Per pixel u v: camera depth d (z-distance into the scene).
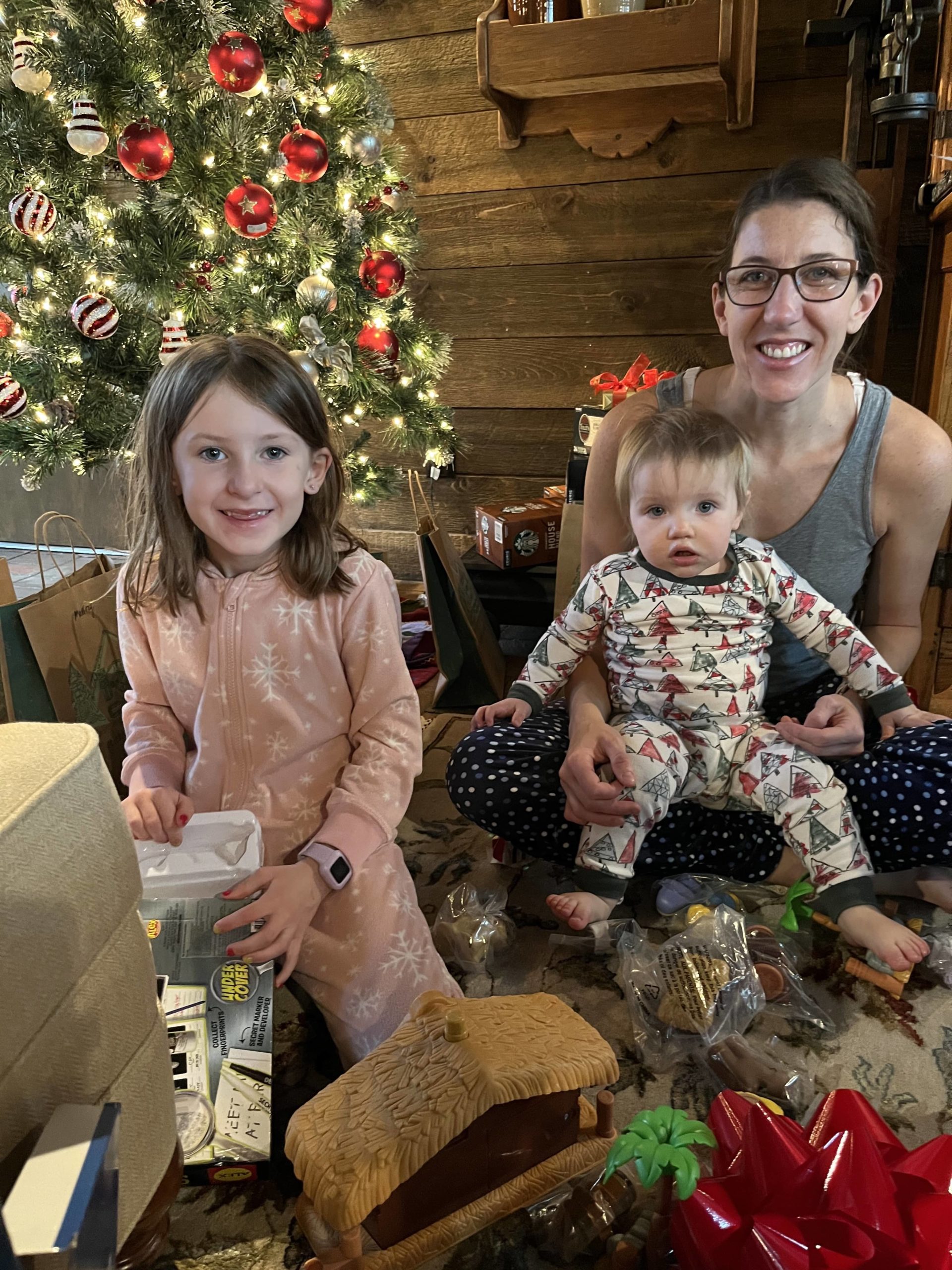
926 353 1.80
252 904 0.97
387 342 2.07
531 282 2.55
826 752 1.20
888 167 2.05
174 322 1.87
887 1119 0.95
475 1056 0.77
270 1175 0.91
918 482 1.27
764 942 1.14
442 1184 0.77
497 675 2.03
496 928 1.21
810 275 1.13
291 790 1.17
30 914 0.56
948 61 1.58
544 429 2.68
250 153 1.92
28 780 0.60
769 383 1.19
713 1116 0.81
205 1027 0.91
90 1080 0.62
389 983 1.03
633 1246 0.79
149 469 1.11
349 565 1.19
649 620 1.27
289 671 1.14
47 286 2.03
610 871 1.20
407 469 2.83
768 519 1.34
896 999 1.12
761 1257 0.62
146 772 1.14
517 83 2.20
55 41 1.79
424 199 2.58
